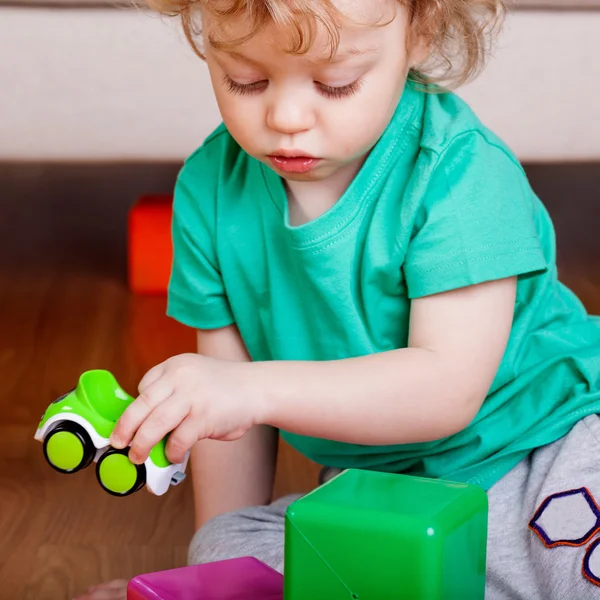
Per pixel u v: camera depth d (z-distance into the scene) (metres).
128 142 2.01
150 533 1.30
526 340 1.13
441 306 0.99
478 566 0.75
